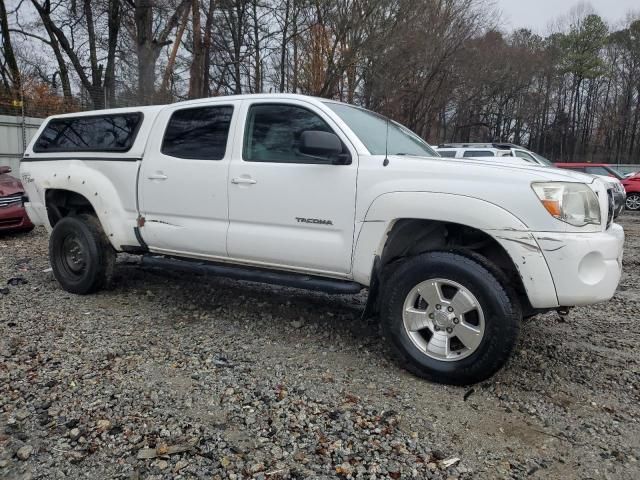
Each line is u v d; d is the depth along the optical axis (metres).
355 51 17.59
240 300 5.16
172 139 4.62
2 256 7.19
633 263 7.79
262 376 3.45
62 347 3.87
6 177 9.18
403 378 3.47
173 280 5.86
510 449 2.69
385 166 3.57
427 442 2.73
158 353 3.79
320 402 3.11
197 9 19.11
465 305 3.27
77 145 5.30
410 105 22.84
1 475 2.42
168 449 2.61
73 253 5.31
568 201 3.12
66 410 2.97
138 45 19.78
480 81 29.66
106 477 2.41
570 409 3.13
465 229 3.61
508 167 3.37
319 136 3.60
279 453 2.60
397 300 3.51
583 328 4.65
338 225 3.70
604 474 2.50
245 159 4.15
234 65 22.55
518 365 3.75
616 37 51.94
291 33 19.61
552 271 3.08
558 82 50.69
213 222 4.32
